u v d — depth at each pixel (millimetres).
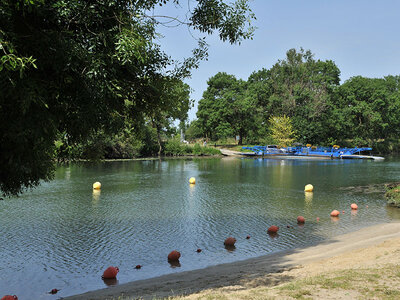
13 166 5965
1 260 11398
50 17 5590
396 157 70875
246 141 93562
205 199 22484
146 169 43094
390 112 81938
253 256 11883
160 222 16453
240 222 16562
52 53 5527
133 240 13648
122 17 6215
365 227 15648
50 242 13273
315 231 15070
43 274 10312
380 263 8398
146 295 7914
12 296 8047
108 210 18938
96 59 5809
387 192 23062
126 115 8164
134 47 5844
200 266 10938
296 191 26000
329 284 6574
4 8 4766
